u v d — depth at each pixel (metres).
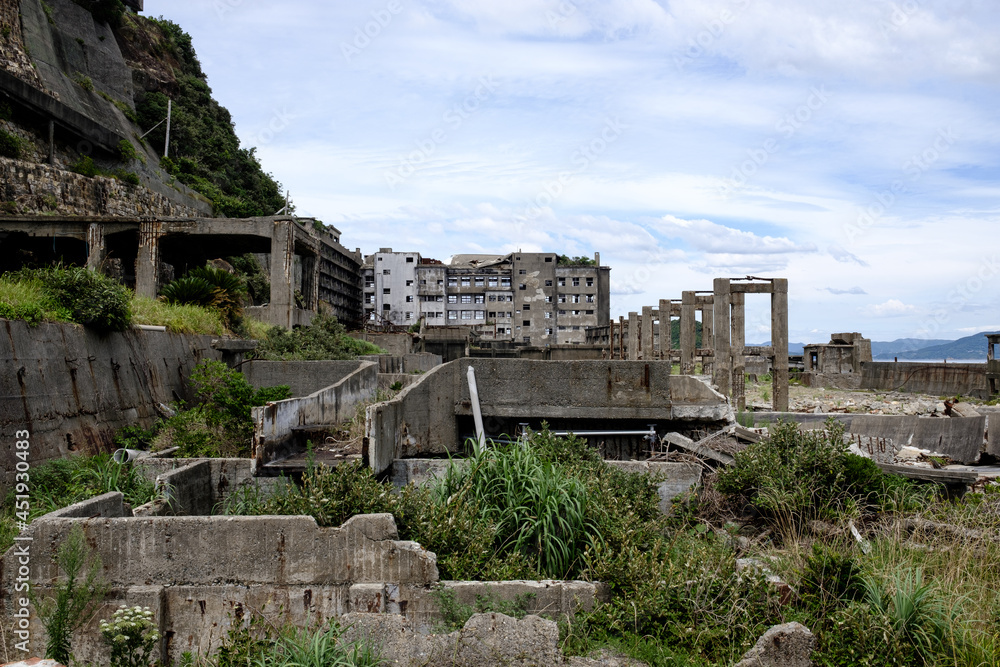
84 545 6.43
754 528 9.02
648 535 8.05
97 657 6.25
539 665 5.58
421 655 5.58
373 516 6.68
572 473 9.31
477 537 7.44
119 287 13.79
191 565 6.51
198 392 13.95
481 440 10.85
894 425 14.83
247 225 23.11
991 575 7.13
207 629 6.46
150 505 7.74
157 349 14.94
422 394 12.05
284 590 6.55
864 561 7.23
